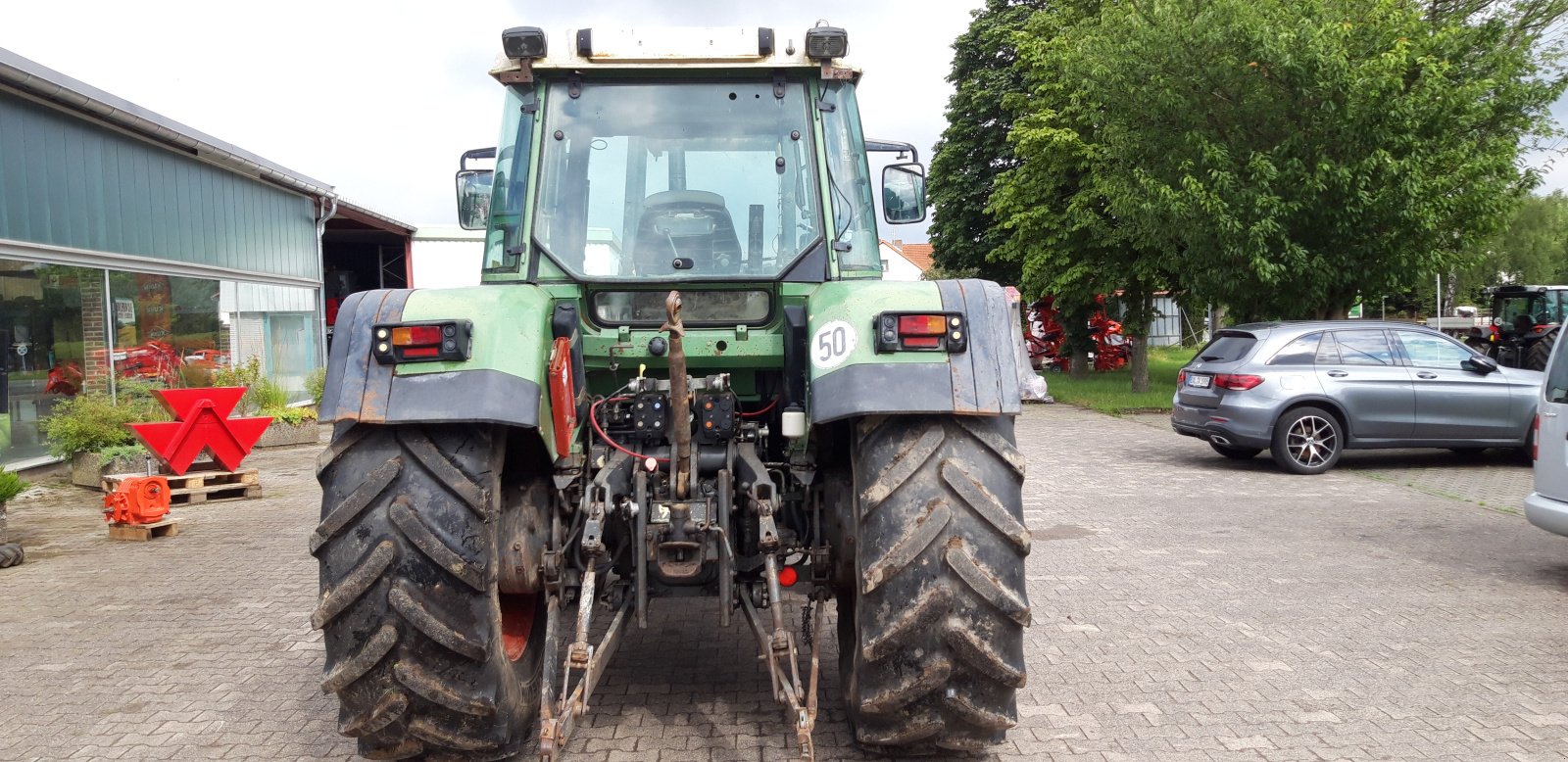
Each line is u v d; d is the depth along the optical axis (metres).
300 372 18.80
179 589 6.70
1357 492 10.11
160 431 9.88
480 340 3.35
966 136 30.59
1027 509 9.22
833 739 3.99
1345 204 14.53
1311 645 5.26
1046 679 4.77
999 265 31.25
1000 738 3.45
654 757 3.87
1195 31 15.33
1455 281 47.69
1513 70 14.67
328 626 3.24
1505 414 11.31
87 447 10.96
